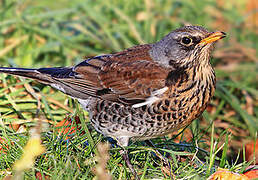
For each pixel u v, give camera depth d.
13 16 15.83
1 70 10.77
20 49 14.96
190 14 16.86
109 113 10.19
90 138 9.95
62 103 12.60
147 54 10.31
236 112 13.85
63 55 14.81
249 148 11.71
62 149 9.96
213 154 9.73
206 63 9.77
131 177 9.82
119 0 16.78
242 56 15.70
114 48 15.06
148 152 9.88
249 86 14.80
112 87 10.13
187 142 11.19
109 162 9.77
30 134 10.31
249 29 17.06
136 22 16.22
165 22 16.17
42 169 9.42
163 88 9.66
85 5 16.16
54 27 15.42
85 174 9.16
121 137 10.20
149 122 9.84
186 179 9.57
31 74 10.81
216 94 14.01
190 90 9.66
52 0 16.91
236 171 9.81
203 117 13.37
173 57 9.80
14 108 11.91
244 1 18.73
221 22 17.25
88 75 10.50
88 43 15.42
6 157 9.73
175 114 9.73
